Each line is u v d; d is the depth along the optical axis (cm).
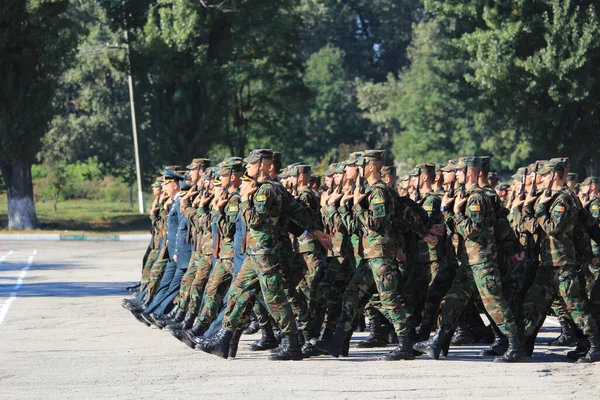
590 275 2980
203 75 10944
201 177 2942
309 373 2264
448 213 2708
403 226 2484
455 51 10719
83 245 8606
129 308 3406
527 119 9894
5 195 15562
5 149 10212
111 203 16438
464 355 2572
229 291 2484
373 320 2784
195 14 10719
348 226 2508
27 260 6681
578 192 3553
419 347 2502
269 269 2419
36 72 10250
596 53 9488
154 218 3425
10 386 2117
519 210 2711
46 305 3838
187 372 2289
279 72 12388
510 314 2406
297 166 2922
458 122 17012
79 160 17575
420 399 1953
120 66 11588
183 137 11212
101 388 2086
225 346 2483
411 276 2698
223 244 2608
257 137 13325
